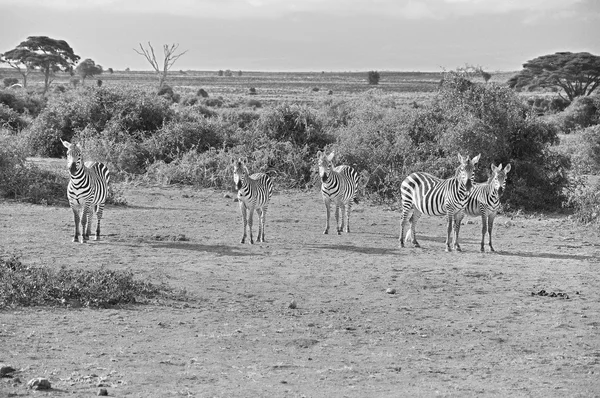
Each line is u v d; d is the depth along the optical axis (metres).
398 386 8.59
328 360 9.62
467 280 14.73
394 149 27.55
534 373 9.27
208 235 19.06
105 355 9.53
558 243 19.27
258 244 18.06
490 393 8.41
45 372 8.72
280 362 9.45
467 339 10.83
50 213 21.17
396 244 18.64
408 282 14.43
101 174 17.89
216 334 10.70
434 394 8.29
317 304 12.72
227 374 8.88
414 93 90.19
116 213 22.05
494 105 27.05
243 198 17.77
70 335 10.41
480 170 26.59
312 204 25.27
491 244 17.97
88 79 115.12
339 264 15.93
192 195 26.31
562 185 26.16
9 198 22.98
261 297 13.07
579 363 9.72
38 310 11.66
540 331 11.34
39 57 80.56
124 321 11.24
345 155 27.84
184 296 12.95
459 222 17.81
